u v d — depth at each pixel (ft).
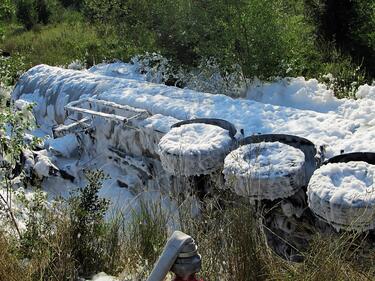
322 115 22.44
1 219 17.75
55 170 25.13
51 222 16.14
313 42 36.45
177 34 31.99
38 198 18.89
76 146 26.78
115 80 29.81
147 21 33.78
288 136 19.58
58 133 26.71
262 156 17.49
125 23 35.27
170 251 8.51
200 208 17.20
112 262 15.65
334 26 37.19
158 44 33.53
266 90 29.43
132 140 24.66
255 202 16.81
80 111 26.55
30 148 20.76
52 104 31.01
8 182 20.03
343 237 14.01
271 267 12.80
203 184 19.39
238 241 13.17
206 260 13.24
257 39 29.53
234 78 30.22
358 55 35.47
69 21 65.31
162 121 23.49
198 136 20.07
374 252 14.02
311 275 12.06
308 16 37.96
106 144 25.91
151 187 23.86
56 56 46.21
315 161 18.17
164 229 15.69
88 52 44.42
